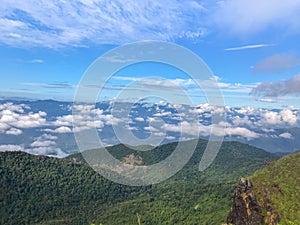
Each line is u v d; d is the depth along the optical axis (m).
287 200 78.62
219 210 128.50
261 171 94.81
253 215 73.19
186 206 136.50
